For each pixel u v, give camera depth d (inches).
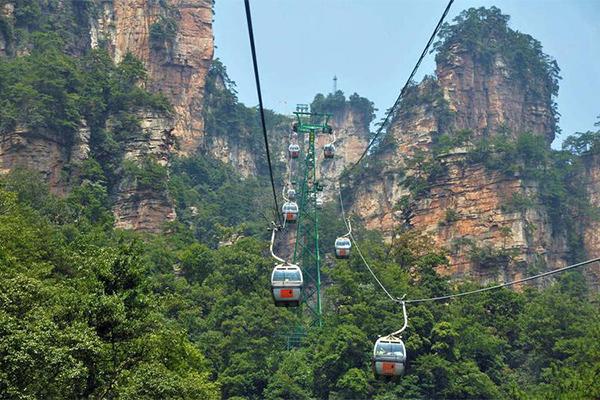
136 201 4901.6
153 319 1589.6
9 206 2453.2
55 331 1294.3
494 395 3272.6
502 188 5964.6
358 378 3250.5
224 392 3257.9
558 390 1963.6
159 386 1491.1
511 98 7524.6
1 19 5172.2
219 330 3499.0
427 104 7170.3
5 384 1174.3
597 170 6628.9
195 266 4190.5
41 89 4739.2
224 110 7815.0
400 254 4741.6
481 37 7608.3
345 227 6200.8
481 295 4175.7
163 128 5344.5
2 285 1396.4
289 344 3750.0
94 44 6628.9
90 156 4891.7
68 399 1300.4
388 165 6988.2
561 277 5561.0
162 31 6899.6
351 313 3688.5
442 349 3447.3
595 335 3191.4
